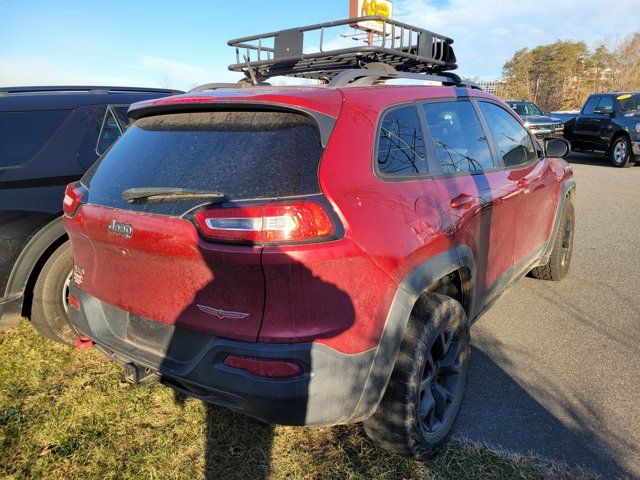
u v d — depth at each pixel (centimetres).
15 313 331
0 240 321
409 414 221
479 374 324
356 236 196
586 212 779
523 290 460
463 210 265
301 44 332
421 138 262
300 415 190
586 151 1452
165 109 238
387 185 223
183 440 262
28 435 266
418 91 276
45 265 337
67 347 362
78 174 361
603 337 370
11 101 354
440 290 270
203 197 195
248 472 240
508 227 332
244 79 388
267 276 183
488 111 353
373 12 1814
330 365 191
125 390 308
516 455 249
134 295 222
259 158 198
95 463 246
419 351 221
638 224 698
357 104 226
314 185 193
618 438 262
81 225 242
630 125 1294
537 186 378
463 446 257
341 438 262
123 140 258
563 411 285
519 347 357
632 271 509
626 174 1201
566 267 486
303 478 236
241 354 189
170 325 213
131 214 212
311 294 186
